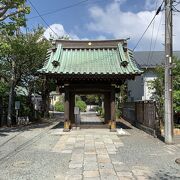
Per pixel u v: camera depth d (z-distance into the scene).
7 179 7.77
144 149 12.36
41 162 9.80
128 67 18.44
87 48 20.39
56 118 36.41
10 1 17.22
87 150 12.14
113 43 20.39
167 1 14.23
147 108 18.73
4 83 24.44
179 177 8.01
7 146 13.23
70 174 8.25
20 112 26.80
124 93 36.00
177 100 17.78
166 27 14.22
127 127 22.34
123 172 8.48
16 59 24.64
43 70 17.69
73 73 17.58
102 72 17.66
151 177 7.98
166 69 14.06
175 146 13.11
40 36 27.31
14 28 18.53
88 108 62.94
